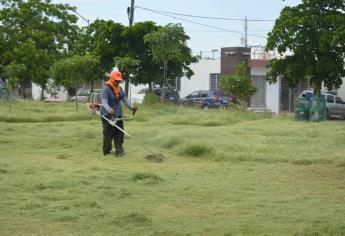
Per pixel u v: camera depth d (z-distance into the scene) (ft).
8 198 28.86
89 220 24.81
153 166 41.63
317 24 111.04
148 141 55.72
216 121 81.46
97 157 46.26
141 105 112.88
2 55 161.99
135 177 34.83
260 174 38.19
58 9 173.68
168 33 117.19
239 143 50.60
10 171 36.91
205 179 35.96
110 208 27.09
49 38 169.37
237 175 37.73
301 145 51.90
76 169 38.68
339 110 137.39
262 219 25.41
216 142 50.44
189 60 137.90
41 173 36.47
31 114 90.89
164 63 122.62
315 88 116.37
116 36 135.33
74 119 88.63
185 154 48.26
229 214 26.45
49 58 164.96
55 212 26.08
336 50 111.65
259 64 174.81
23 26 169.58
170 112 99.45
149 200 29.19
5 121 83.46
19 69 140.05
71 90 188.65
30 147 52.11
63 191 30.73
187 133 55.36
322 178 36.40
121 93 48.75
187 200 29.45
